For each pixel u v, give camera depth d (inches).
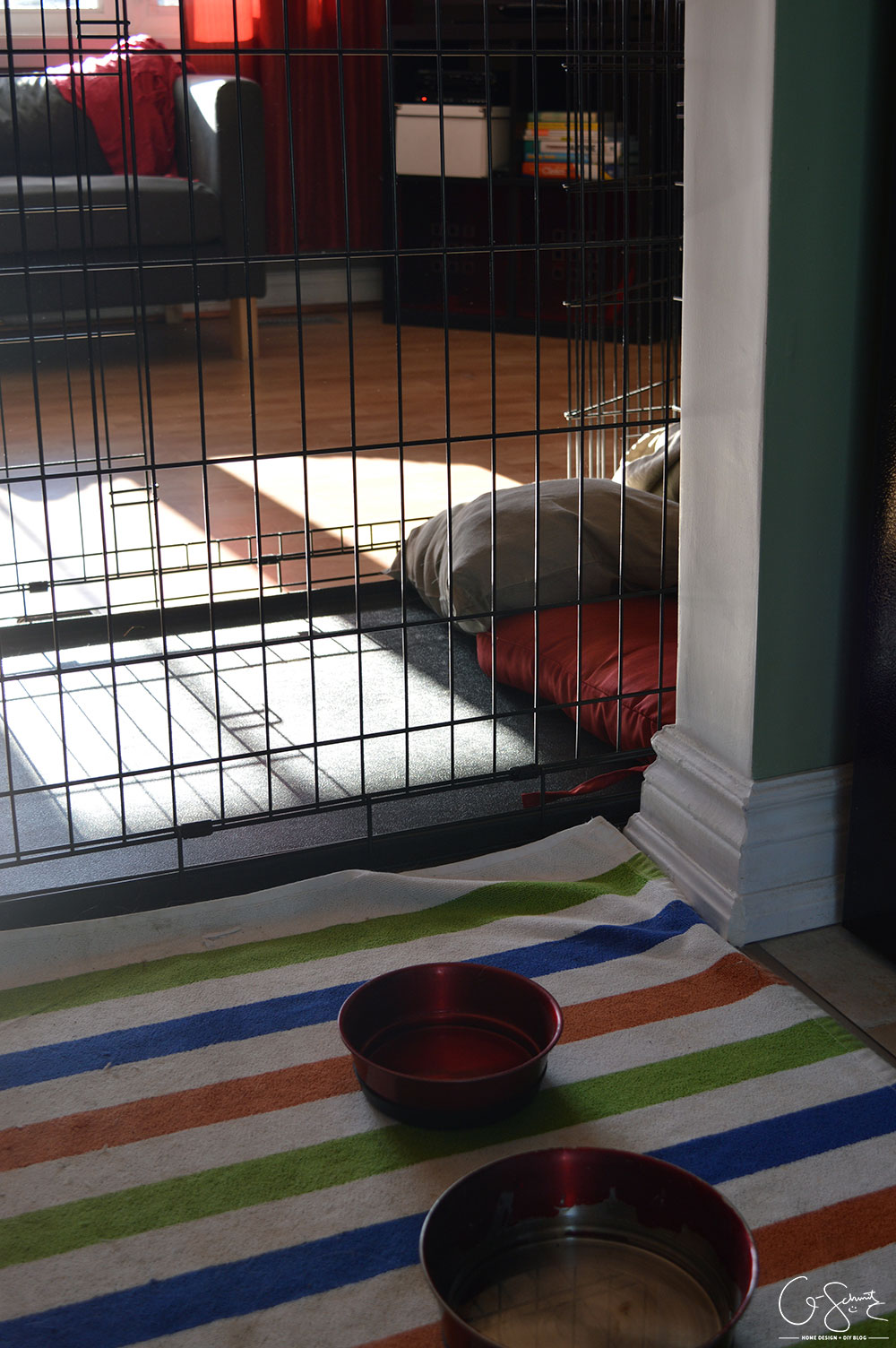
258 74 202.8
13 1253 41.5
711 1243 39.2
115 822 66.5
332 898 60.6
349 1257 41.3
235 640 89.9
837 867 60.9
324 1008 53.6
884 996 55.5
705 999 53.9
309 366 181.0
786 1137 46.3
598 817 67.4
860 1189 43.9
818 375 54.7
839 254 53.6
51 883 60.9
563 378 170.4
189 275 172.6
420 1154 45.5
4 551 105.4
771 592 56.7
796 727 59.2
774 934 60.0
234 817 61.6
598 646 75.6
